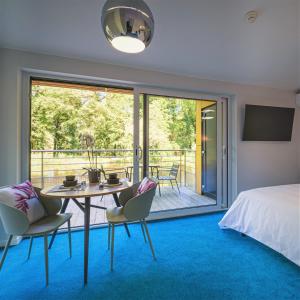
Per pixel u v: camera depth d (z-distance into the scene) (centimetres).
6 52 205
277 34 186
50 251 198
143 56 227
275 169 344
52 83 257
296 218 163
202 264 175
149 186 190
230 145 323
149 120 281
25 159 222
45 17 160
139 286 148
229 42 199
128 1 94
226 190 322
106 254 192
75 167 375
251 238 222
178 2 143
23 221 149
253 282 151
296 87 341
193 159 328
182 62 242
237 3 145
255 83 318
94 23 168
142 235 232
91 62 235
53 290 145
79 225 262
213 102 323
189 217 292
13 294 141
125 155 314
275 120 333
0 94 204
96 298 137
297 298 135
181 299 135
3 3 144
